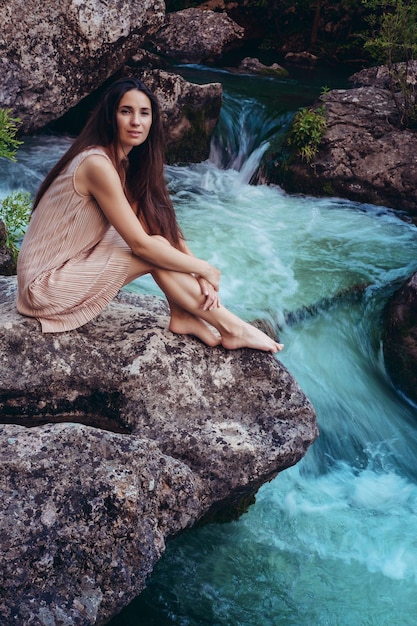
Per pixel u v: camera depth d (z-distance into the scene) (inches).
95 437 108.4
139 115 118.0
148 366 128.3
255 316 204.8
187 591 135.6
